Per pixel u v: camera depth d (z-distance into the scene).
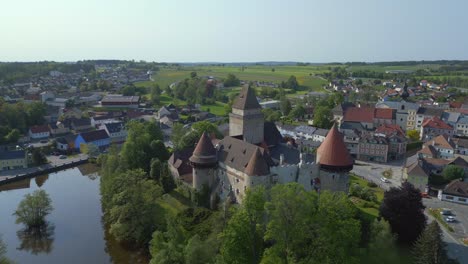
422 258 68.44
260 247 70.75
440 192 113.19
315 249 64.81
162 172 115.62
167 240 78.75
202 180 102.75
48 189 130.50
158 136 156.25
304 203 64.56
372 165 150.62
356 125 184.00
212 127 148.50
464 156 144.75
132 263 84.12
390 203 84.38
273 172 91.31
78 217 107.31
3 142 179.62
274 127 125.12
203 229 80.38
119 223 89.06
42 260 86.00
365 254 67.94
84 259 86.06
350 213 69.00
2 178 137.50
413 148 169.12
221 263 62.97
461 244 85.88
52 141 180.12
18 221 99.94
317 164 93.69
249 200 69.81
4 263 73.19
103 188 109.25
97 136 183.38
